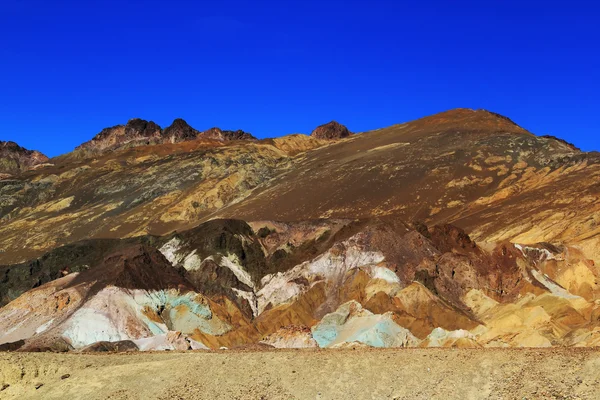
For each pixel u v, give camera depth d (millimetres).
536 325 93188
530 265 119312
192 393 44750
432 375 43438
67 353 54219
